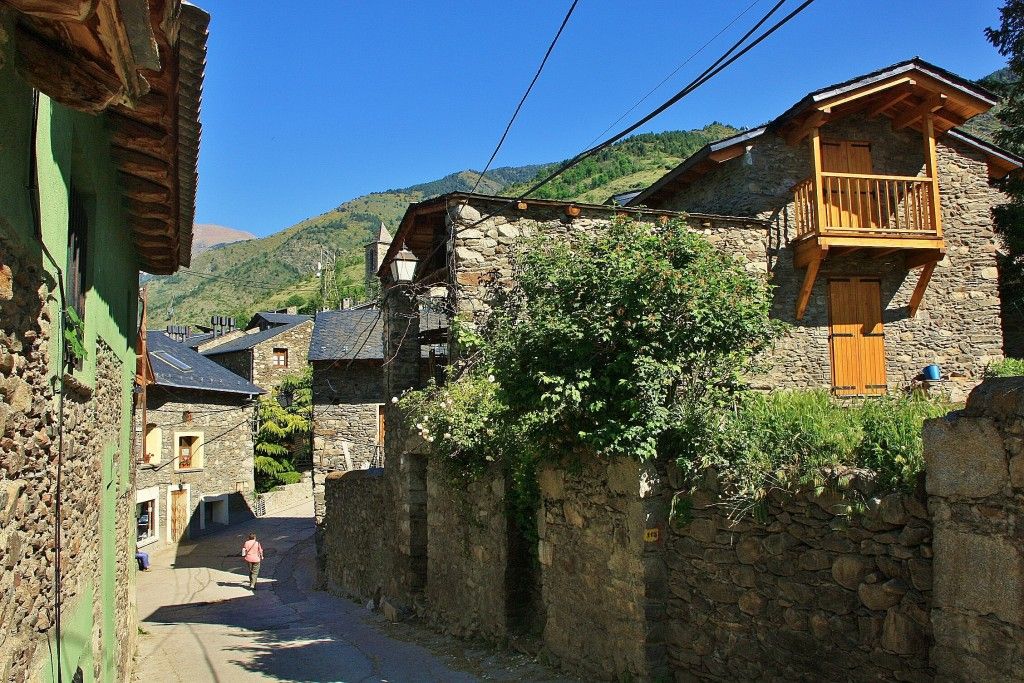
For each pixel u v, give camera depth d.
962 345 12.27
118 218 6.67
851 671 4.48
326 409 23.47
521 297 7.19
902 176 12.12
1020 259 14.78
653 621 5.75
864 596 4.43
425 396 10.09
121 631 7.62
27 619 3.20
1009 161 12.91
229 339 39.88
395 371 12.90
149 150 5.72
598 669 6.39
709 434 5.53
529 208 10.79
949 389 11.59
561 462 6.93
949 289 12.39
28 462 3.23
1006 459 3.60
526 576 8.09
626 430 5.77
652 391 5.82
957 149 12.73
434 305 12.12
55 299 3.67
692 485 5.62
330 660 8.71
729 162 12.47
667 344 6.03
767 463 5.13
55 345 3.69
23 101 2.92
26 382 3.14
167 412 22.91
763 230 11.77
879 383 11.93
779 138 12.12
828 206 11.64
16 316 2.95
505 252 10.58
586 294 6.25
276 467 30.19
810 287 11.45
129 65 2.91
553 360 6.19
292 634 10.95
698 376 6.21
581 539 6.74
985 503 3.71
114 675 6.68
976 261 12.51
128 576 8.60
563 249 6.89
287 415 31.02
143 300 12.28
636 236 6.55
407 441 10.94
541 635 7.61
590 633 6.54
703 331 6.00
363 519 13.78
